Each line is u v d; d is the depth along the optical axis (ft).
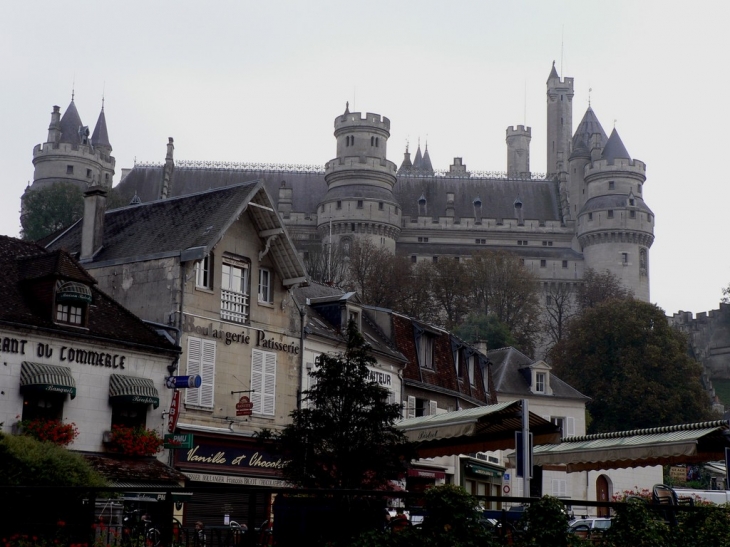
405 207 476.54
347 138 443.73
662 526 54.44
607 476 187.73
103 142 450.71
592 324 302.86
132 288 100.42
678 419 289.74
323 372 74.18
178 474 89.56
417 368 136.87
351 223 434.30
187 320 97.91
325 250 385.91
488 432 75.51
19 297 85.20
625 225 458.50
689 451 68.39
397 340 134.82
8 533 51.24
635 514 53.62
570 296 463.01
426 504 49.16
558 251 470.80
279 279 109.29
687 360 298.35
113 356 89.20
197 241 99.60
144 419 91.50
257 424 104.01
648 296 463.01
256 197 106.42
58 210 338.54
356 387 72.95
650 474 195.52
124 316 93.71
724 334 520.01
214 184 449.06
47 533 51.47
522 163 570.05
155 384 92.48
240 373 103.09
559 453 74.23
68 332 85.30
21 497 51.37
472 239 468.34
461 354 151.94
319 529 52.34
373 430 71.82
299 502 53.11
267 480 103.60
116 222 110.83
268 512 51.21
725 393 483.92
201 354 98.94
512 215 480.23
